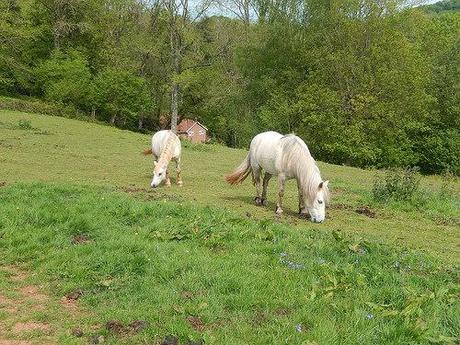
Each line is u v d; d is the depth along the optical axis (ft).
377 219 38.50
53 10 149.18
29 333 15.37
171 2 127.34
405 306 17.08
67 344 14.56
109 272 19.95
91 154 63.41
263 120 112.78
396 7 107.34
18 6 149.89
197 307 16.46
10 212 26.86
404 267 22.97
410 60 103.71
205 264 20.31
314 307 16.78
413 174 49.29
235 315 16.29
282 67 117.70
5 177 41.37
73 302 17.83
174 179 49.62
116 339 14.73
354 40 106.42
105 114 145.07
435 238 33.86
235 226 27.35
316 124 103.96
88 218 26.58
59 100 129.39
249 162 39.63
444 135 113.50
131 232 25.58
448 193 53.16
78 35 152.15
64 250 22.44
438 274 22.53
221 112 152.46
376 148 102.22
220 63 144.46
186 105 158.30
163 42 138.31
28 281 19.54
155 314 16.11
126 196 35.09
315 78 108.37
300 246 24.89
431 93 113.29
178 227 26.27
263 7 120.26
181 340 14.57
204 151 83.56
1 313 16.66
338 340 14.58
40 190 33.50
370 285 19.74
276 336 14.69
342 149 100.07
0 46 133.59
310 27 110.63
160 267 19.88
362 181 63.46
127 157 63.98
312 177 33.88
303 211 36.52
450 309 17.13
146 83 146.51
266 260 21.52
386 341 14.73
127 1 143.13
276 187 49.57
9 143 64.85
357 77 104.42
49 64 133.59
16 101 120.37
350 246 24.64
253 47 119.24
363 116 103.30
